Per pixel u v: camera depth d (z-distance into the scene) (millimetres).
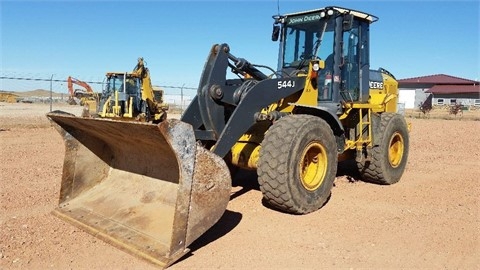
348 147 6203
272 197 4781
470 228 4691
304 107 5602
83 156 4949
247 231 4426
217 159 3805
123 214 4375
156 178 4555
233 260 3738
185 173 3551
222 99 4883
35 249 3859
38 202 5305
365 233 4449
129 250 3781
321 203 5152
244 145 5469
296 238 4262
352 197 5895
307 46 6398
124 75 15719
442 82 60844
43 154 9430
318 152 5164
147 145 4199
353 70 6629
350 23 5977
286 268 3607
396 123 6926
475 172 8031
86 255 3766
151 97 16406
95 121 4125
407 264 3748
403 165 7180
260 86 4961
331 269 3607
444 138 14898
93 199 4816
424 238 4359
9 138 12859
